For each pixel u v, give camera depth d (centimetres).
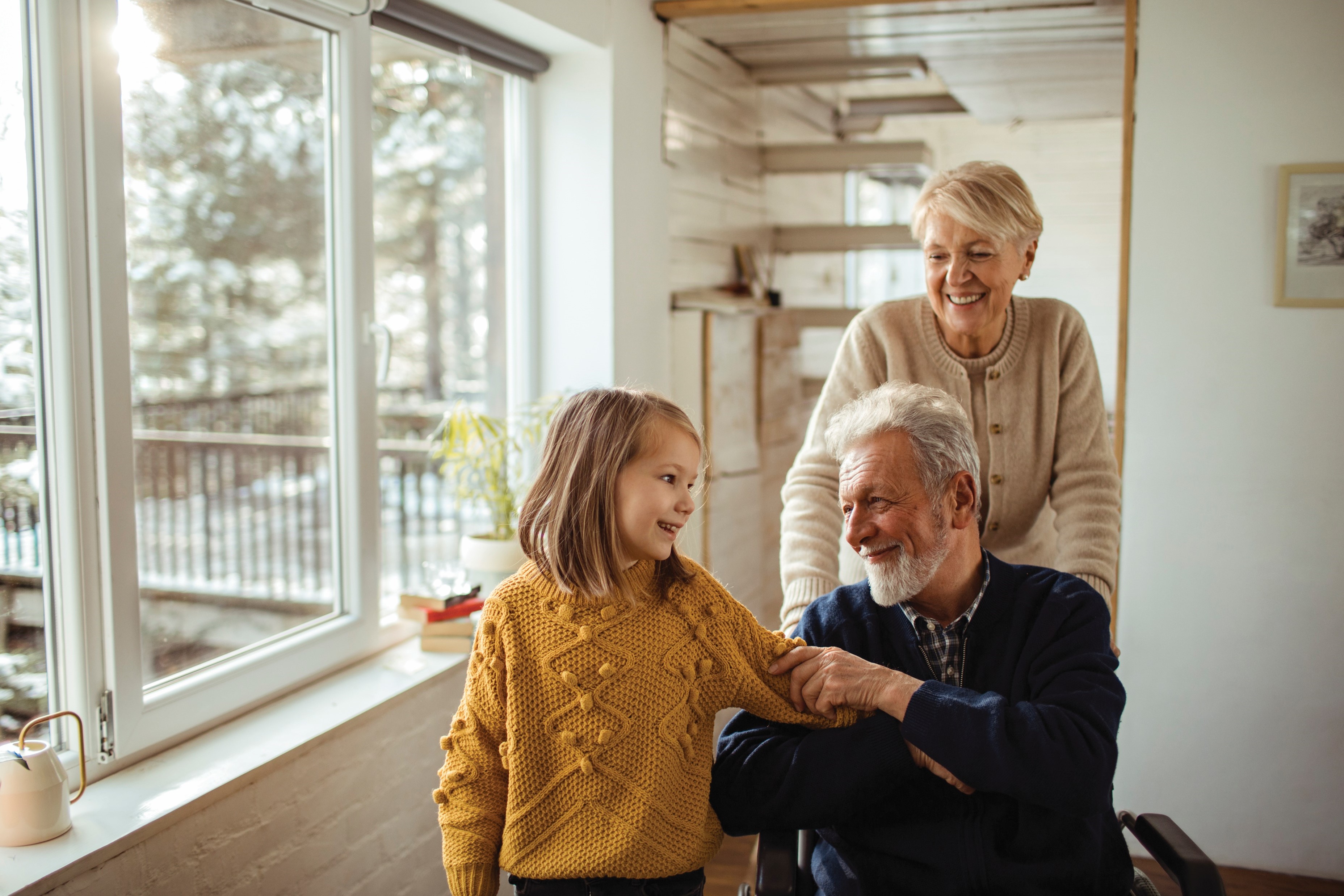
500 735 141
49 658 164
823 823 147
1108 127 719
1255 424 277
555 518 137
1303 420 274
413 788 220
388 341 232
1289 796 282
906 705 141
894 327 203
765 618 389
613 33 285
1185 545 284
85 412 165
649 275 312
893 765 143
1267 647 281
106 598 169
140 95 177
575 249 292
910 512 148
